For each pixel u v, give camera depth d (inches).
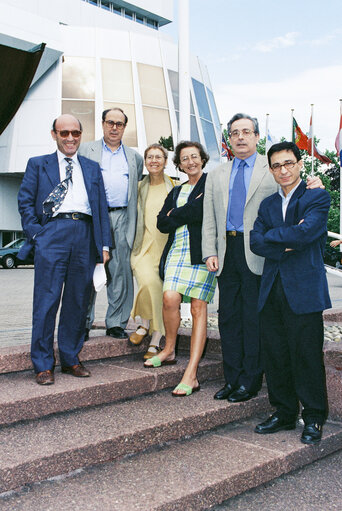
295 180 131.1
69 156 144.3
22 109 975.6
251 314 144.6
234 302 148.7
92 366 156.9
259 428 135.7
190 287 151.0
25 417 120.6
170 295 151.7
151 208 171.9
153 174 170.9
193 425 130.3
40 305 137.0
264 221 135.6
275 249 126.6
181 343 187.3
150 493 98.0
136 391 143.3
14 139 979.3
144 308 164.2
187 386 147.7
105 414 128.0
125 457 115.4
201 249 151.3
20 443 108.0
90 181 145.9
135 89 997.8
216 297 371.9
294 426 140.3
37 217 142.9
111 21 1469.0
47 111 962.7
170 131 1009.5
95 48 994.7
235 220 146.3
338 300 374.3
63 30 989.2
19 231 1090.7
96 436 112.7
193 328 153.2
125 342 168.6
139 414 129.1
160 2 1626.5
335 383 150.6
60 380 137.9
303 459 126.0
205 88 1176.2
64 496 96.3
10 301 360.2
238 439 130.4
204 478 105.3
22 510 91.0
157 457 116.3
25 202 141.5
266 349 136.2
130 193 170.6
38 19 913.5
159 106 1014.4
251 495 110.6
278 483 116.6
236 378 147.0
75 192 143.2
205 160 159.9
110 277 172.9
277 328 134.8
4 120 139.1
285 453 121.3
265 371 138.3
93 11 1413.6
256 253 130.1
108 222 152.1
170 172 980.6
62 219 140.9
